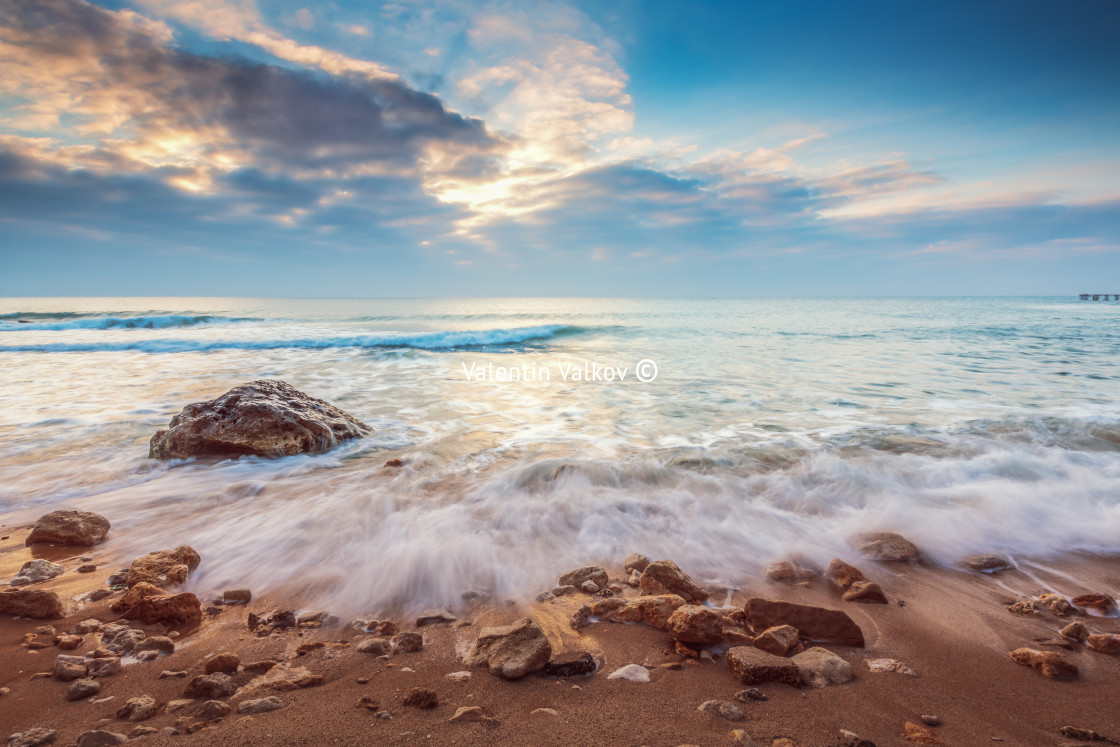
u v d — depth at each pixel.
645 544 4.34
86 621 3.13
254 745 2.07
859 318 40.81
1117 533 4.48
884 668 2.71
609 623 3.19
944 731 2.23
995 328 29.20
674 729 2.20
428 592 3.57
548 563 4.01
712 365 14.98
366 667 2.71
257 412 6.76
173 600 3.15
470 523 4.59
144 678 2.60
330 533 4.41
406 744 2.09
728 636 2.93
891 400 9.91
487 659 2.71
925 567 4.02
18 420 8.17
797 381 12.13
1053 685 2.59
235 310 58.41
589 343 22.61
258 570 3.86
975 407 9.25
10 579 3.67
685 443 7.08
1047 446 6.78
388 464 6.24
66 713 2.30
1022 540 4.41
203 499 5.21
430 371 13.75
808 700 2.43
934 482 5.61
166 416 8.48
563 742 2.11
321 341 20.89
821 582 3.79
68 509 4.85
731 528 4.60
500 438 7.42
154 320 30.39
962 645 2.98
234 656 2.68
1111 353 17.41
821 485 5.51
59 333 23.97
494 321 38.78
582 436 7.50
